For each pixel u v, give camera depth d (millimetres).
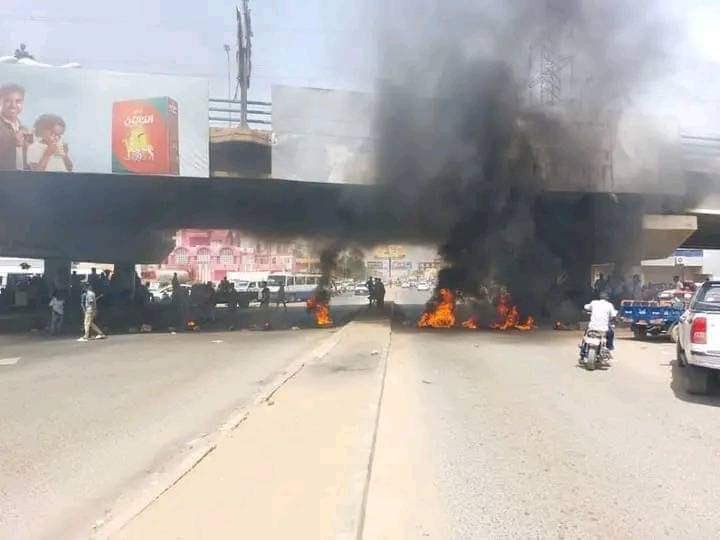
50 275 33469
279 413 7207
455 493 4824
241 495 4508
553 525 4215
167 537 3777
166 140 18562
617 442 6309
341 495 4504
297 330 20641
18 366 12305
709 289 9609
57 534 4094
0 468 5520
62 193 23641
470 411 7758
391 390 9227
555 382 10016
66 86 18047
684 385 9711
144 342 16875
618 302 24453
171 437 6586
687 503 4625
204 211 29188
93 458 5828
